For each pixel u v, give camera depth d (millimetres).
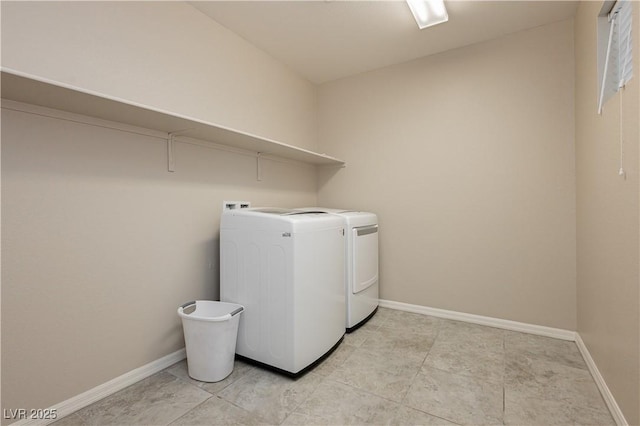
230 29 2176
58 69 1322
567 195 2078
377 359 1849
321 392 1519
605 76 1415
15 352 1219
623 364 1219
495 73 2309
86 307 1427
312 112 3137
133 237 1615
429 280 2600
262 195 2500
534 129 2178
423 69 2600
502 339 2113
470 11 1989
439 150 2535
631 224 1137
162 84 1738
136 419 1328
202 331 1573
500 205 2301
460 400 1452
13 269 1212
